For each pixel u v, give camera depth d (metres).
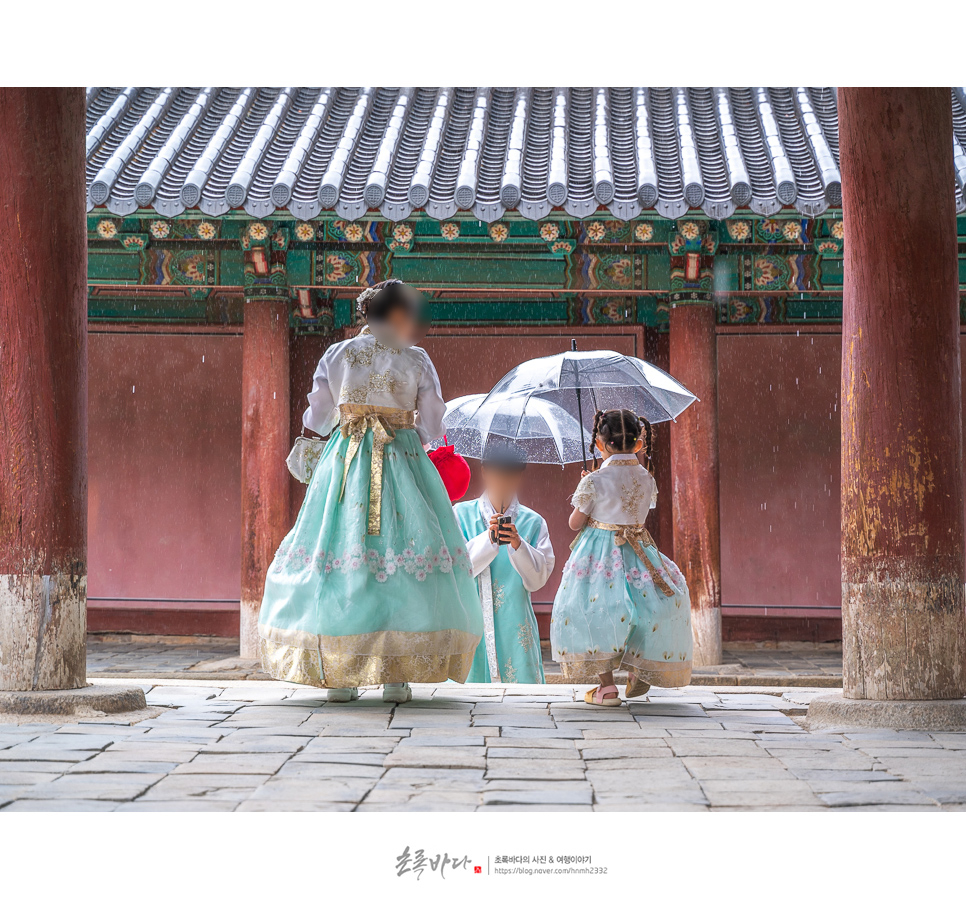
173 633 11.16
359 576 4.27
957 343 4.28
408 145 10.30
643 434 4.95
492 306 11.23
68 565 4.39
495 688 5.07
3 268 4.36
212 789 2.84
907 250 4.19
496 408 6.30
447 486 4.94
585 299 11.14
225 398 11.32
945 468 4.17
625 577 4.59
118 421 11.31
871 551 4.19
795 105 10.68
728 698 4.84
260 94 11.49
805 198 8.79
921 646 4.11
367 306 4.62
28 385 4.34
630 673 4.71
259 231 9.42
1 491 4.34
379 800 2.73
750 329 11.07
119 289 11.29
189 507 11.26
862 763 3.23
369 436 4.46
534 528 6.24
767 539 10.97
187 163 9.62
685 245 9.38
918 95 4.23
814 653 10.48
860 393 4.25
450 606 4.38
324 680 4.27
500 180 9.34
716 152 9.79
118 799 2.73
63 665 4.34
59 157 4.43
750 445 11.05
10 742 3.51
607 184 8.72
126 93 10.97
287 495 9.73
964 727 3.93
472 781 2.96
